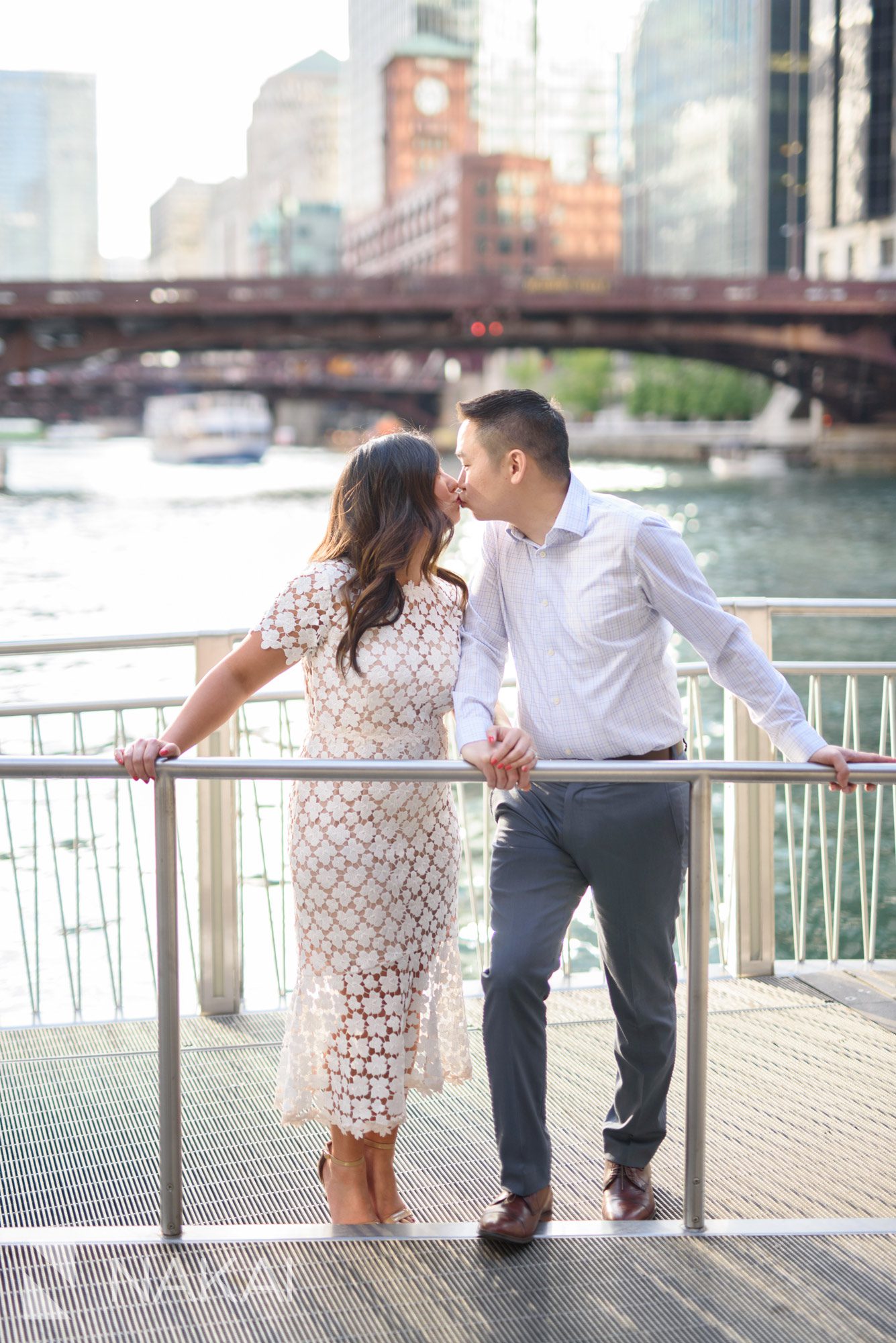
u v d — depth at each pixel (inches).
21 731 438.0
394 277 1900.8
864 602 157.5
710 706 492.4
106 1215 109.4
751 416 3361.2
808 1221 98.2
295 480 2487.7
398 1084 99.0
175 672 563.2
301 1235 95.8
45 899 259.3
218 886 153.6
